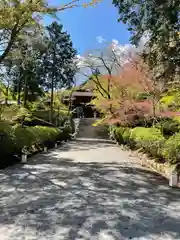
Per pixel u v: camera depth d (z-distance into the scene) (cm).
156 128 923
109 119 1463
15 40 829
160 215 345
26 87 1983
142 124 1304
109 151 1299
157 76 855
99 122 1588
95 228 296
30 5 643
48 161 898
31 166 777
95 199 420
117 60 1416
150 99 1004
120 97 1277
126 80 1111
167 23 582
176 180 522
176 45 654
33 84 2128
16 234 278
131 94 1177
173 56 679
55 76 2384
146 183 553
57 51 2347
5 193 455
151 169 751
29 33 905
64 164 830
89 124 2869
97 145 1684
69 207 375
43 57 2248
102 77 1448
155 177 625
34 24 764
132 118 1314
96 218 329
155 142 792
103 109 1515
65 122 2333
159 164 709
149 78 934
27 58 1202
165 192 475
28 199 417
